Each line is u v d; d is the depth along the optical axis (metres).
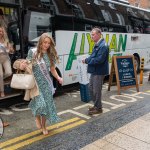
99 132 5.10
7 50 6.27
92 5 9.11
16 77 4.55
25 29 6.76
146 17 12.32
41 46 4.59
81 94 7.31
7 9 6.54
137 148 4.31
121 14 10.58
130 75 8.41
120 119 5.80
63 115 6.12
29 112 6.39
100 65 5.84
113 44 10.08
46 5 7.29
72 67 8.27
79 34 8.39
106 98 7.63
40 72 4.62
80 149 4.34
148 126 5.23
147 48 12.50
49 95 4.74
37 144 4.62
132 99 7.52
